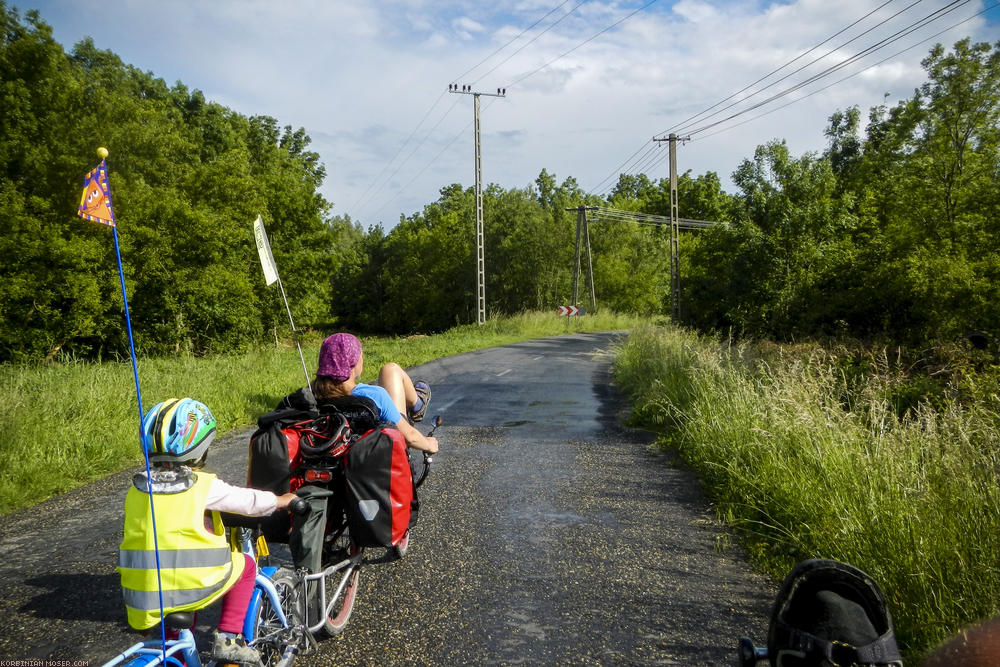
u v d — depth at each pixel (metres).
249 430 10.16
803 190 24.36
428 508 6.29
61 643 3.79
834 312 18.70
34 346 19.45
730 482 6.65
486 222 65.81
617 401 12.96
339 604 4.12
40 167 19.12
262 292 32.25
